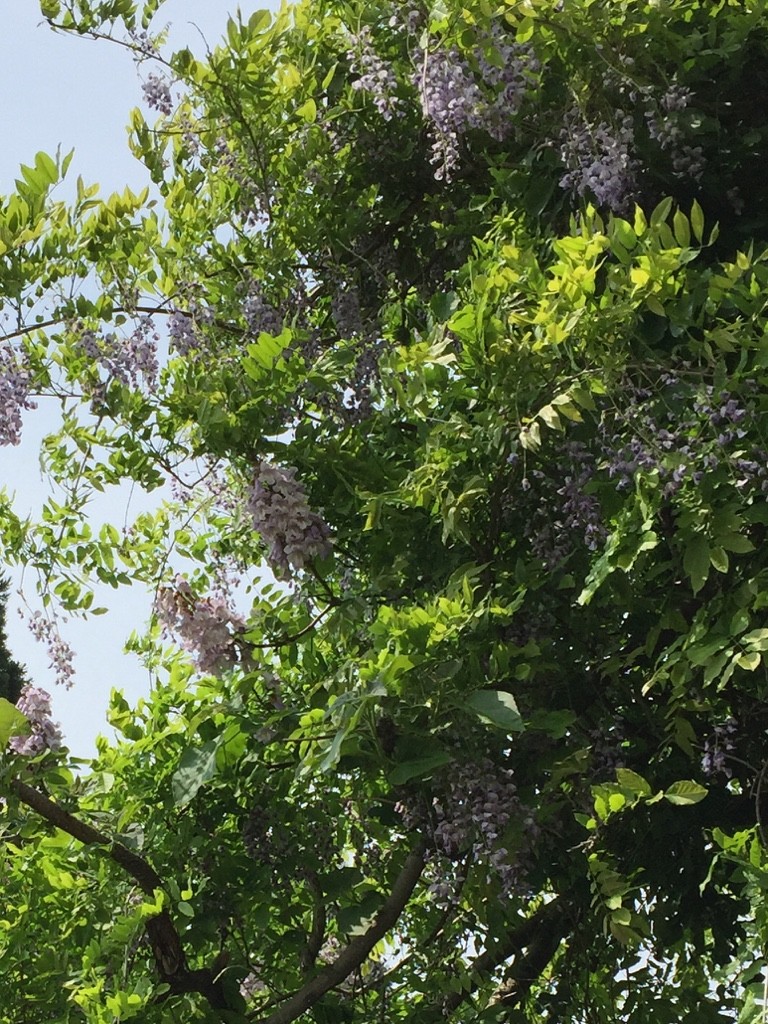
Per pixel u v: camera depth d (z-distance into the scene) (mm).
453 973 4914
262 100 5121
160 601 4449
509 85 4512
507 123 4680
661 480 3783
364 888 4918
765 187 4746
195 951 4727
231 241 5258
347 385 4945
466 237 5227
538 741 4262
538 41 4461
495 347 3842
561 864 4621
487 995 4832
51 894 4605
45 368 4785
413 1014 4863
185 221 5207
